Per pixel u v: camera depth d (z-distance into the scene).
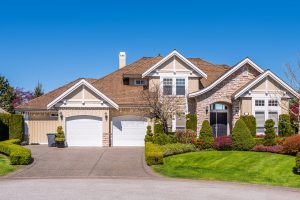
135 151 30.56
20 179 20.05
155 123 33.44
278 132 33.03
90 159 26.41
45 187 17.36
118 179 20.20
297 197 16.25
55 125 36.84
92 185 18.03
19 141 31.41
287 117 32.53
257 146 26.97
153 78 35.97
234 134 27.67
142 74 35.94
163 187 17.73
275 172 21.59
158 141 30.39
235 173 21.88
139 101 34.91
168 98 33.72
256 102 33.31
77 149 31.67
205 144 28.33
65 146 33.50
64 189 16.83
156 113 32.78
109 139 34.12
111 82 38.84
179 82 35.97
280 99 33.38
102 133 33.91
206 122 28.86
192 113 35.50
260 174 21.52
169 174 21.86
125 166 24.06
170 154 27.03
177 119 35.38
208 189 17.55
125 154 28.77
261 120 33.28
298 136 25.14
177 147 27.70
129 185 18.17
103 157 27.28
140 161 25.80
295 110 34.53
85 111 33.81
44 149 31.55
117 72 40.56
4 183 18.62
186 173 22.08
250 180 20.39
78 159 26.38
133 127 34.84
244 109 33.16
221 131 35.50
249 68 34.88
